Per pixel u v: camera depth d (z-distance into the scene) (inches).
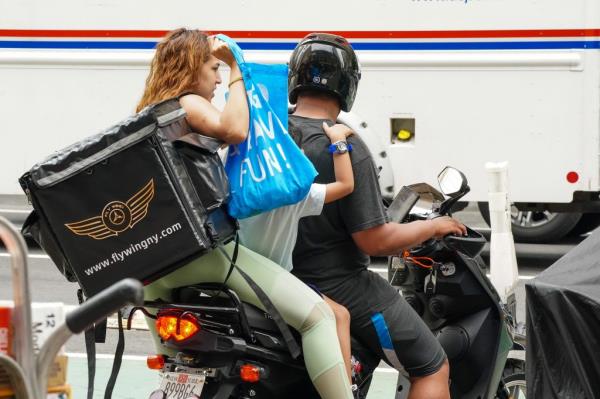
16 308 151.5
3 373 153.6
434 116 579.5
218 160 219.8
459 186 257.3
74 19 600.4
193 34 232.4
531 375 227.8
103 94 603.2
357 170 233.9
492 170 384.5
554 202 577.6
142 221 213.0
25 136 610.2
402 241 239.8
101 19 598.5
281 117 223.5
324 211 234.8
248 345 220.5
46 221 215.9
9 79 608.7
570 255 234.8
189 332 215.9
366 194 234.1
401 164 583.8
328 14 583.2
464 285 264.5
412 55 577.6
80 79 603.8
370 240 234.8
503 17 569.6
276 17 586.2
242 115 219.9
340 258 237.8
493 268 383.9
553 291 221.3
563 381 223.9
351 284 237.0
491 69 573.3
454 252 264.4
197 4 590.9
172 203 212.2
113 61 599.2
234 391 225.8
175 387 220.1
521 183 575.5
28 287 151.8
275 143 221.8
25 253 151.6
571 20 565.3
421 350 238.8
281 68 225.0
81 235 214.8
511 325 274.2
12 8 603.2
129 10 595.8
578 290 220.4
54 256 222.5
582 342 220.4
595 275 224.7
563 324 221.1
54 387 166.1
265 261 225.5
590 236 239.8
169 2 593.3
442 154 580.7
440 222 248.8
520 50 569.9
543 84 570.6
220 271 222.1
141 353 413.1
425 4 574.9
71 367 389.1
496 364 269.9
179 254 212.8
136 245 213.6
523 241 633.0
